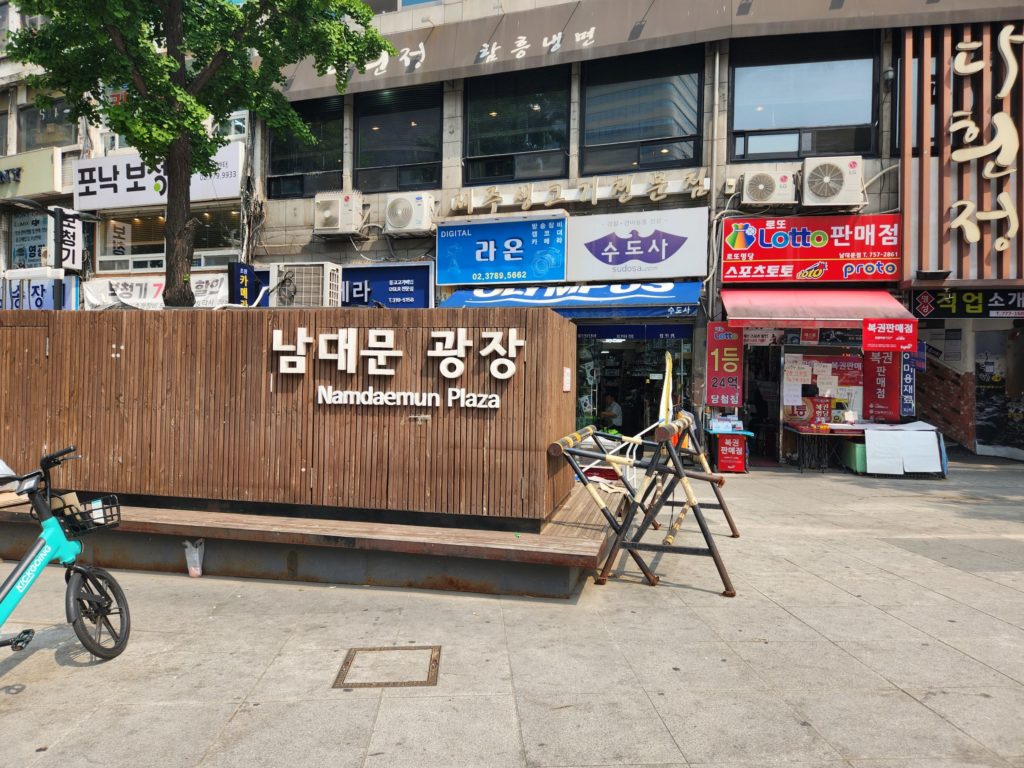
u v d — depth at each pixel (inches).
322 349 185.5
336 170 569.0
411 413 182.7
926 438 412.2
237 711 110.1
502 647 137.0
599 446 223.8
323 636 142.9
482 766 94.3
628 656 133.0
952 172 433.7
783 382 462.9
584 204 502.3
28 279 592.1
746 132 470.6
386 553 177.0
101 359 199.6
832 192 438.3
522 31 502.3
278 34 380.2
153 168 369.7
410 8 542.3
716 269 470.0
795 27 441.1
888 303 423.8
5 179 671.8
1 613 115.4
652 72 493.4
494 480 177.9
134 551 191.9
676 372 500.7
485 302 491.5
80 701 114.0
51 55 340.2
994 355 526.0
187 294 375.6
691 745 99.9
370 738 101.6
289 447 189.3
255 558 184.2
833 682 121.8
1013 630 148.8
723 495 339.0
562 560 157.8
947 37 429.7
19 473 203.5
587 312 467.5
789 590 178.1
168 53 369.4
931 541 237.1
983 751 98.3
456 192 532.1
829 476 417.7
